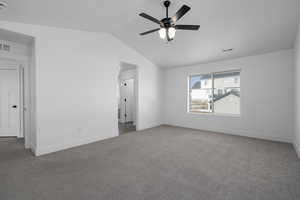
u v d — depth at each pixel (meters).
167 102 6.13
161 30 2.46
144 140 3.96
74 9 2.61
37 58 2.95
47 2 2.30
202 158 2.81
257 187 1.90
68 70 3.38
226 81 4.82
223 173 2.26
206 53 4.36
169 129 5.27
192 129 5.25
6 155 2.96
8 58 3.12
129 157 2.86
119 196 1.74
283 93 3.78
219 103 4.97
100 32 3.94
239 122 4.46
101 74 4.00
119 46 4.43
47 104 3.09
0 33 2.75
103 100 4.06
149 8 2.80
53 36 3.15
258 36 3.29
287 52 3.72
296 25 2.79
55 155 2.95
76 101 3.53
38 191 1.82
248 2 2.44
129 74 6.18
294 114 3.47
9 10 2.35
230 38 3.49
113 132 4.30
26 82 3.36
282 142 3.76
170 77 6.01
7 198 1.70
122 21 3.29
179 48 4.28
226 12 2.72
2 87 4.25
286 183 1.98
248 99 4.29
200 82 5.39
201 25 3.13
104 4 2.57
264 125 4.05
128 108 6.66
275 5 2.42
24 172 2.28
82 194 1.77
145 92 5.38
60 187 1.91
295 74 3.30
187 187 1.91
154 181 2.04
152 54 4.95
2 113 4.28
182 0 2.54
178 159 2.76
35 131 3.01
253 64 4.20
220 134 4.56
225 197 1.71
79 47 3.57
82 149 3.29
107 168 2.42
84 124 3.67
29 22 2.81
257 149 3.27
